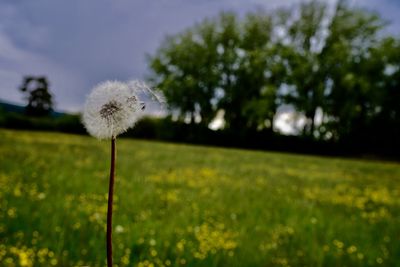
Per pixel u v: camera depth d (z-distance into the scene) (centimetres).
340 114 4028
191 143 4638
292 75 4150
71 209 593
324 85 4150
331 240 578
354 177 1612
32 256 384
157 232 528
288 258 483
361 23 4112
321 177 1512
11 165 993
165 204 729
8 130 3206
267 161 2167
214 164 1666
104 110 156
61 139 2469
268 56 4381
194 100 4694
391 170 2189
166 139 4619
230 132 4581
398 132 4212
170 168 1342
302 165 2066
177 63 4803
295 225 652
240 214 707
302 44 4469
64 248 432
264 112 4119
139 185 903
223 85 4778
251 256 477
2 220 488
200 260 445
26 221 496
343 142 4241
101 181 890
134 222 565
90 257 414
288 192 1045
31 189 702
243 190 1009
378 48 4025
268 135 4450
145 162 1488
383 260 508
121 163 1362
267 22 4606
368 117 4125
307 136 4244
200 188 980
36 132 3297
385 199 1050
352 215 789
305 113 4294
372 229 673
